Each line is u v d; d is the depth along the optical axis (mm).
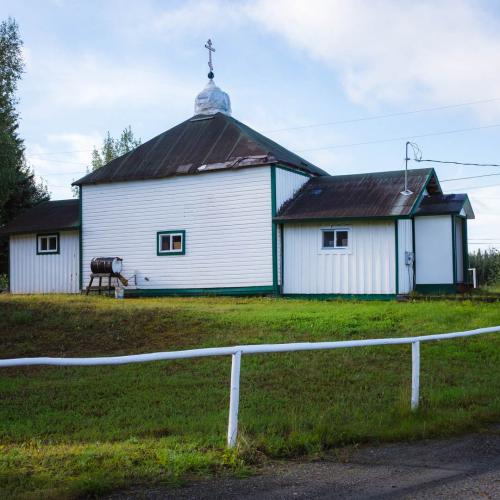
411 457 6320
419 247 22156
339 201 22641
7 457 6156
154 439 6867
